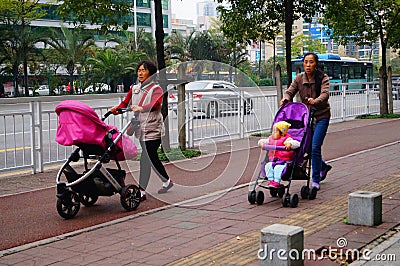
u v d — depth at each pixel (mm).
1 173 9867
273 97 15328
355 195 5879
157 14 11242
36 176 9516
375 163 9875
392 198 7066
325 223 6000
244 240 5477
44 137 14219
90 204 7297
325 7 15094
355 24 19328
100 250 5352
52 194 8062
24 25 39406
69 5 11195
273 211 6652
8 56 39406
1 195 8016
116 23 11844
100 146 6746
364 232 5605
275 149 6918
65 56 43000
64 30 42656
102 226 6227
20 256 5254
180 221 6355
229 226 6043
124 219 6520
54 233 6043
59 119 6637
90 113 6582
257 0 15078
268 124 14164
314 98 7477
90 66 44594
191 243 5461
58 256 5215
